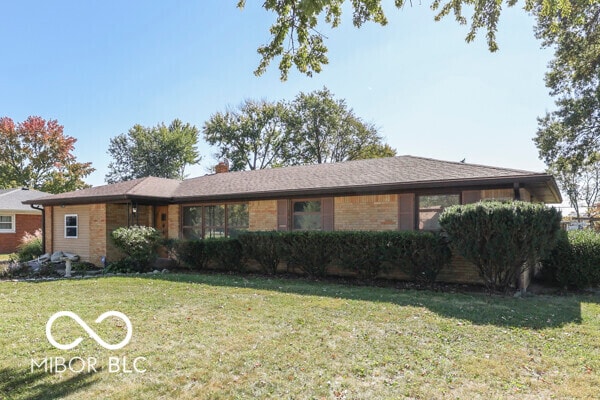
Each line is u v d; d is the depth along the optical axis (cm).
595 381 335
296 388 325
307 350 411
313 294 718
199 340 446
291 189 1096
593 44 1370
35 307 625
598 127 1956
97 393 317
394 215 985
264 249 1028
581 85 1905
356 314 560
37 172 3291
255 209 1222
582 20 566
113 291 757
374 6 399
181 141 3962
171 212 1404
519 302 653
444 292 762
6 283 899
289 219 1151
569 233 920
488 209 705
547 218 690
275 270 1045
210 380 341
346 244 912
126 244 1144
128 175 4019
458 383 332
